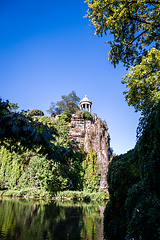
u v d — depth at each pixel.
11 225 10.02
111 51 11.31
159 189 4.68
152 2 8.95
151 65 10.56
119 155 8.52
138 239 4.20
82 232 9.42
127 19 9.85
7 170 35.03
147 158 5.33
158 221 4.04
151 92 10.53
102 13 9.77
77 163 41.97
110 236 6.72
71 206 20.61
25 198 27.09
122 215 6.41
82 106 61.84
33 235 8.40
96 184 42.06
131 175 6.62
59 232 9.19
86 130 52.03
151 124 5.45
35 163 32.31
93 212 16.55
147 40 11.46
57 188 32.62
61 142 39.78
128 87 11.93
